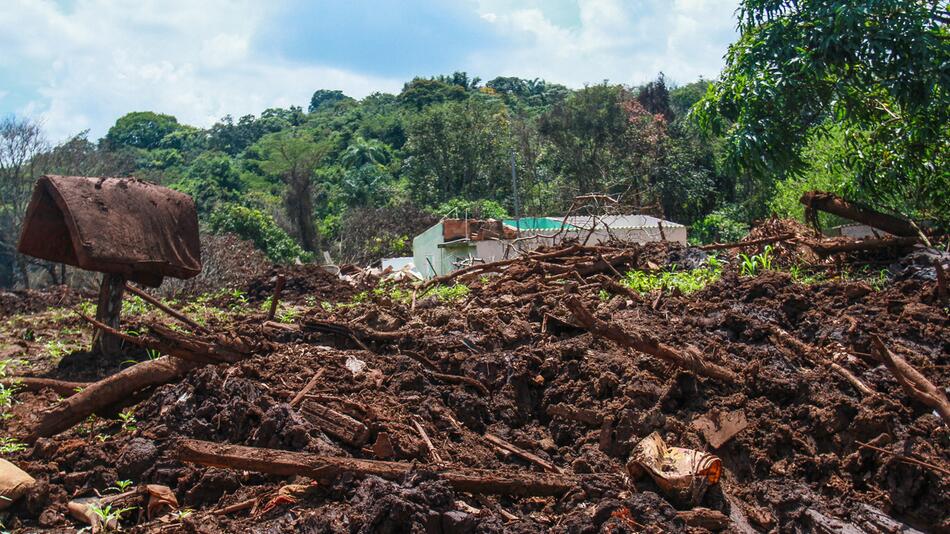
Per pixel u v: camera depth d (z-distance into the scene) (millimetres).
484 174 53781
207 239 19469
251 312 11016
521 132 50281
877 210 12352
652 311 8133
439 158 53875
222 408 5777
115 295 7852
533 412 6371
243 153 80938
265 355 6906
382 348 7414
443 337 7359
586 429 5961
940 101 10867
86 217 7344
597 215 17219
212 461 4828
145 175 46688
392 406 6031
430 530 4480
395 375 6543
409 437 5488
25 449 5656
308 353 6945
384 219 43969
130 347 7996
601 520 4730
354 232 43562
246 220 37875
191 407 5863
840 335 7156
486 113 57625
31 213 7613
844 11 11047
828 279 10266
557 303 8062
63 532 4695
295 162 56656
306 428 5398
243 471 5156
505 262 12008
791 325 7582
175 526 4621
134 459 5309
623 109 44344
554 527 4727
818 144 15922
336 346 7453
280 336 7586
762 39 11953
